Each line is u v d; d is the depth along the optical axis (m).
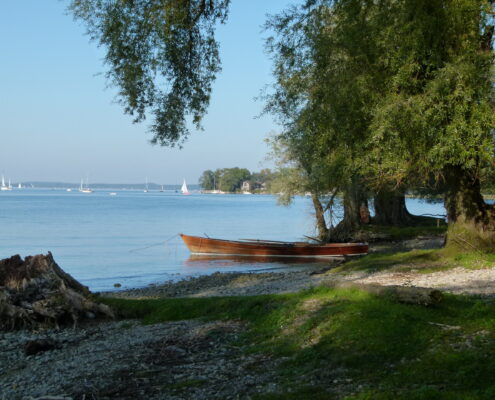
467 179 16.95
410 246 30.62
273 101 17.38
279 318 9.47
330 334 7.92
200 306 11.88
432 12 12.55
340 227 36.03
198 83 13.01
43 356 9.66
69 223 59.66
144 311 12.38
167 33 11.32
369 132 13.67
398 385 5.77
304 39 15.14
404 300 8.96
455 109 12.09
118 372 7.75
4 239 41.78
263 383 6.61
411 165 14.08
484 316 7.93
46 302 11.91
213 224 60.59
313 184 30.19
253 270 26.34
